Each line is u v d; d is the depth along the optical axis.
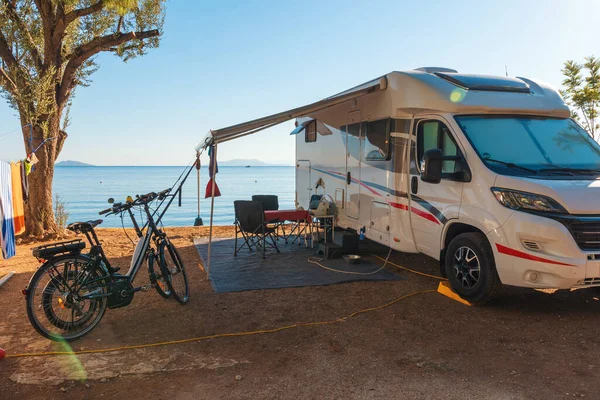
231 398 3.16
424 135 5.77
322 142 8.83
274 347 4.00
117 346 4.05
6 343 4.14
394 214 6.33
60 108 9.95
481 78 5.68
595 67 11.72
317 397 3.16
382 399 3.12
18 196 7.98
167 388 3.30
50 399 3.16
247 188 56.59
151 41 10.68
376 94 6.71
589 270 4.16
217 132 5.77
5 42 9.22
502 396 3.13
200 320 4.68
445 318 4.66
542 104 5.49
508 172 4.72
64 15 9.23
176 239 9.79
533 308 4.95
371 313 4.84
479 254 4.88
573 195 4.28
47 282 4.09
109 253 8.27
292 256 7.71
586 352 3.82
